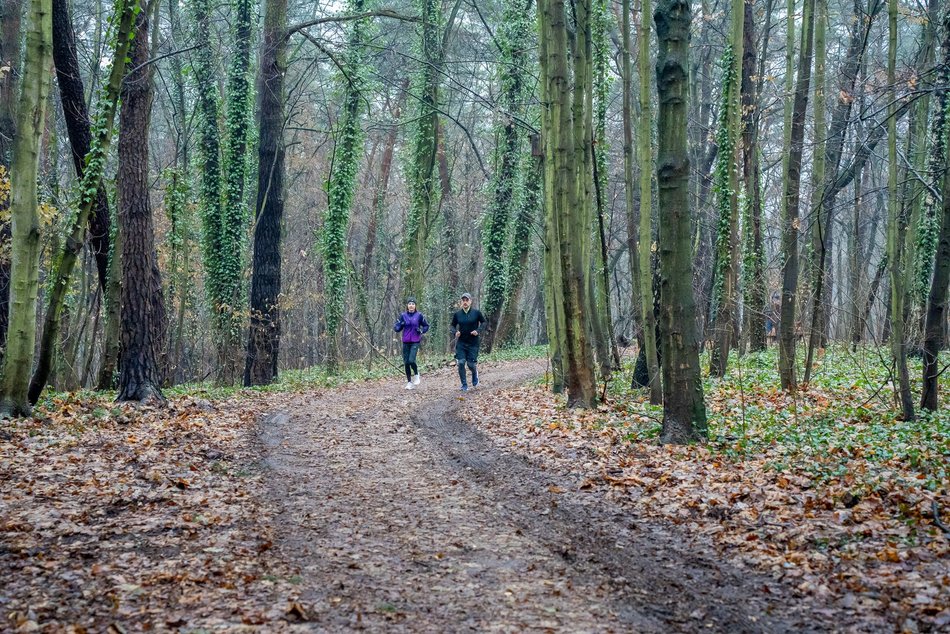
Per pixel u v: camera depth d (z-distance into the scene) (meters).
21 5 17.44
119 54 11.54
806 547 5.69
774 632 4.29
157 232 31.28
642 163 12.68
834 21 23.72
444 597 4.78
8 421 10.10
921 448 8.95
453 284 36.28
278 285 21.08
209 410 13.28
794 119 14.35
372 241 36.03
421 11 26.88
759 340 21.55
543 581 5.09
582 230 14.05
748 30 18.97
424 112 27.55
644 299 13.09
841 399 13.50
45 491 6.97
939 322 10.87
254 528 6.33
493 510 7.02
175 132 31.25
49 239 17.59
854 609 4.54
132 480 7.71
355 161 25.64
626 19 15.09
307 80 34.34
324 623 4.33
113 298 16.91
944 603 4.45
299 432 11.60
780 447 9.40
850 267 18.27
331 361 25.44
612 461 8.90
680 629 4.32
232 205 22.91
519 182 28.75
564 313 12.70
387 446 10.43
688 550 5.80
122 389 13.20
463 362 16.83
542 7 14.19
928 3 17.66
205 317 32.47
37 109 10.52
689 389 9.64
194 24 22.84
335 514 6.87
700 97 32.34
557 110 11.94
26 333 10.73
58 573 4.97
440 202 32.62
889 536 5.78
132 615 4.36
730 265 16.08
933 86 11.48
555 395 14.64
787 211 14.52
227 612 4.45
